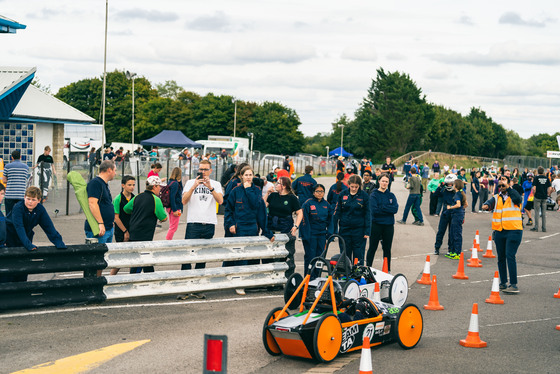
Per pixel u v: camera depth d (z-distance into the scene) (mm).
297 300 9211
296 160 61500
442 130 134375
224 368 4191
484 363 7355
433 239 19500
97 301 9508
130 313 9203
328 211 11766
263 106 116312
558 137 52312
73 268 9289
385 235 12625
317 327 7047
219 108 111875
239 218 11039
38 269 9055
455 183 15773
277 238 11195
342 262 8594
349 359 7422
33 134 26812
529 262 15727
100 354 7270
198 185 10531
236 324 8781
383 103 124188
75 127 43312
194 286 10219
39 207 9234
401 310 7863
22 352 7281
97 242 9648
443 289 11984
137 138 109438
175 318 9008
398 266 14602
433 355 7668
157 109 109938
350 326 7500
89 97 108625
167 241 9992
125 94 109500
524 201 25688
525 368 7191
